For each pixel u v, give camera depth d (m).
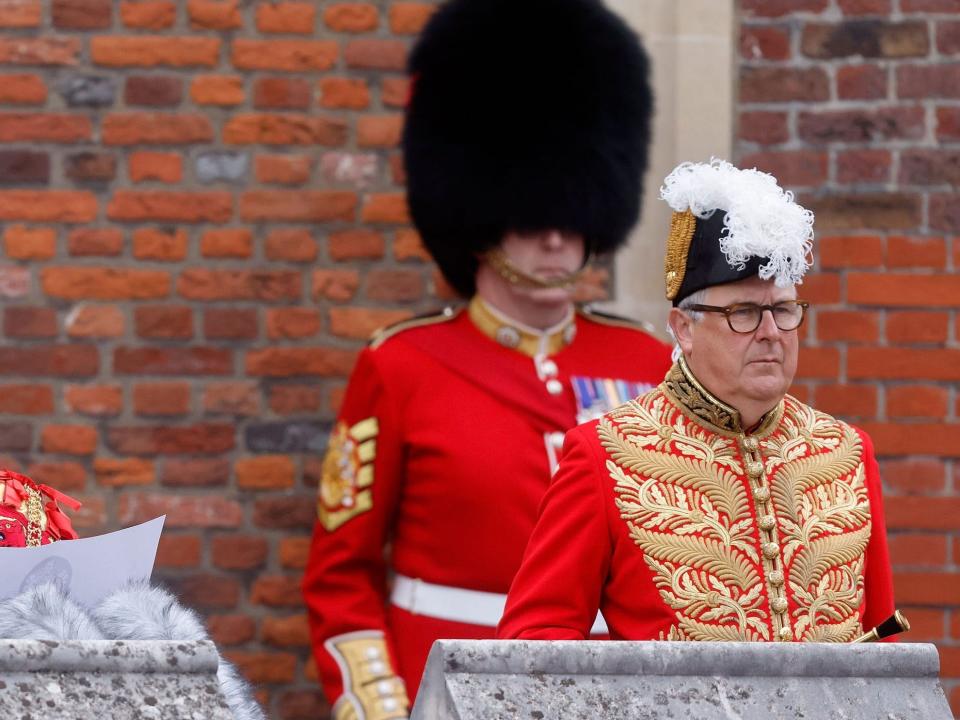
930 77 12.31
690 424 7.57
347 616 10.83
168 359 12.10
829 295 12.27
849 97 12.30
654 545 7.31
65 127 12.09
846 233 12.27
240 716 6.00
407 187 11.49
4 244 12.04
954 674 12.16
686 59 12.19
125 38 12.14
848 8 12.34
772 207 7.16
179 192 12.14
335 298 12.19
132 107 12.14
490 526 10.53
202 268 12.14
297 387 12.15
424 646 10.60
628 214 11.30
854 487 7.72
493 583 10.51
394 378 10.93
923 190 12.30
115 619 5.98
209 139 12.16
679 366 7.64
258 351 12.15
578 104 11.16
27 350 12.03
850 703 5.25
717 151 12.21
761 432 7.60
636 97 11.46
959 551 12.22
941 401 12.23
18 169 12.06
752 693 5.23
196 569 12.05
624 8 12.21
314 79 12.23
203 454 12.09
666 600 7.25
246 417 12.12
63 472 12.00
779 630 7.20
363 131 12.24
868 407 12.23
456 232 11.08
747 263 7.17
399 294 12.23
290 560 12.09
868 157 12.30
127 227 12.12
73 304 12.07
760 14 12.34
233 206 12.16
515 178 10.90
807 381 12.23
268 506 12.10
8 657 4.81
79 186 12.09
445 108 11.23
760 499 7.40
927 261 12.27
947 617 12.20
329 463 11.16
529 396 10.85
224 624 12.05
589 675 5.17
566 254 11.00
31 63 12.09
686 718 5.08
